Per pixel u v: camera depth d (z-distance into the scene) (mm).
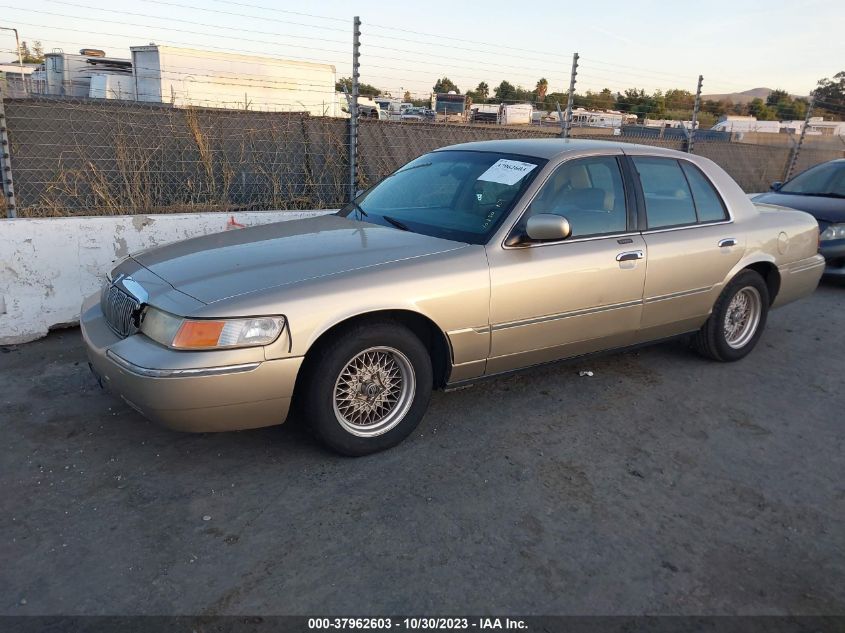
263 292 3074
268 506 3043
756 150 12656
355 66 7172
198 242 3857
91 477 3242
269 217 6277
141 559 2660
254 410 3082
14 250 4949
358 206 4527
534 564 2719
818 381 4875
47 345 5008
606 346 4309
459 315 3510
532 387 4523
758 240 4938
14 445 3510
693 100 10969
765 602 2570
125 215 5613
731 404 4398
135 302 3227
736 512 3164
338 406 3354
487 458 3547
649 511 3135
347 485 3232
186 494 3121
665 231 4422
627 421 4078
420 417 3607
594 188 4156
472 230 3775
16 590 2467
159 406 2949
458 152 4570
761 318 5191
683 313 4605
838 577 2734
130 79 16375
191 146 6797
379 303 3238
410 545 2803
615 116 11766
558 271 3822
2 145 5355
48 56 18016
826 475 3545
